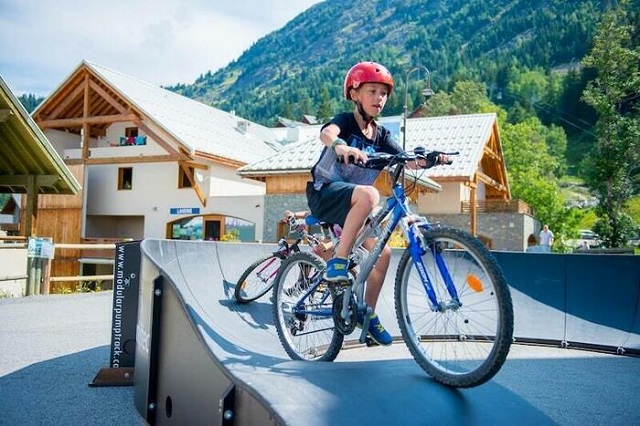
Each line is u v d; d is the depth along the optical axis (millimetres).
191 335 2762
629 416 3033
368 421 1996
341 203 3100
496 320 2375
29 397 3949
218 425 2348
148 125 26734
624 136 28984
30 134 13484
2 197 80875
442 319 2826
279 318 3893
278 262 5449
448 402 2311
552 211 40031
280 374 2352
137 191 27641
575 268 6531
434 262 2727
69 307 9125
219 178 26594
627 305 6039
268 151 32406
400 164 2992
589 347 5773
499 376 4137
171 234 26906
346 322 3072
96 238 27672
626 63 29297
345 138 3271
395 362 2828
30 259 11117
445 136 28047
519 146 53312
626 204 30531
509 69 135000
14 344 5926
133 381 4168
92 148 27906
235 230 23953
